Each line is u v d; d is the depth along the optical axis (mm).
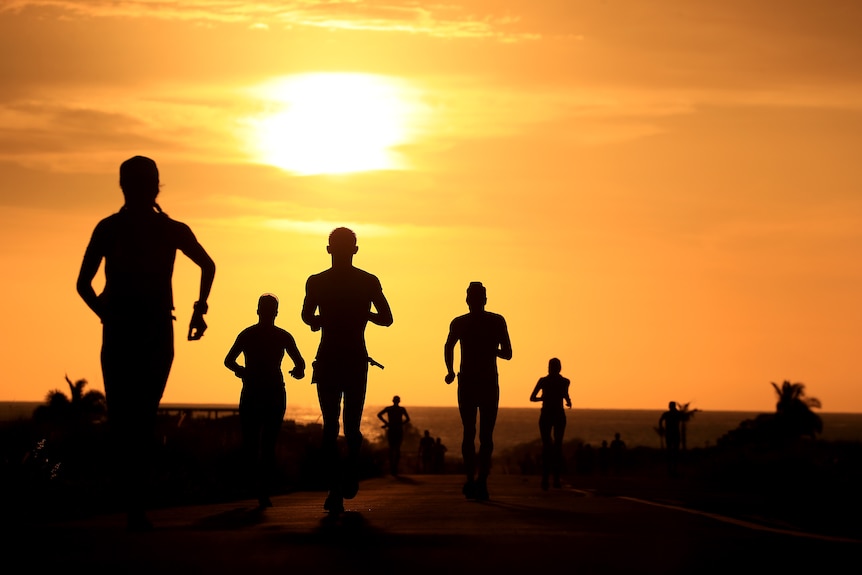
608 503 22453
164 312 14984
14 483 21781
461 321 26172
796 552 13000
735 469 46125
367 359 19766
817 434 139500
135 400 14805
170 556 12031
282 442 49094
